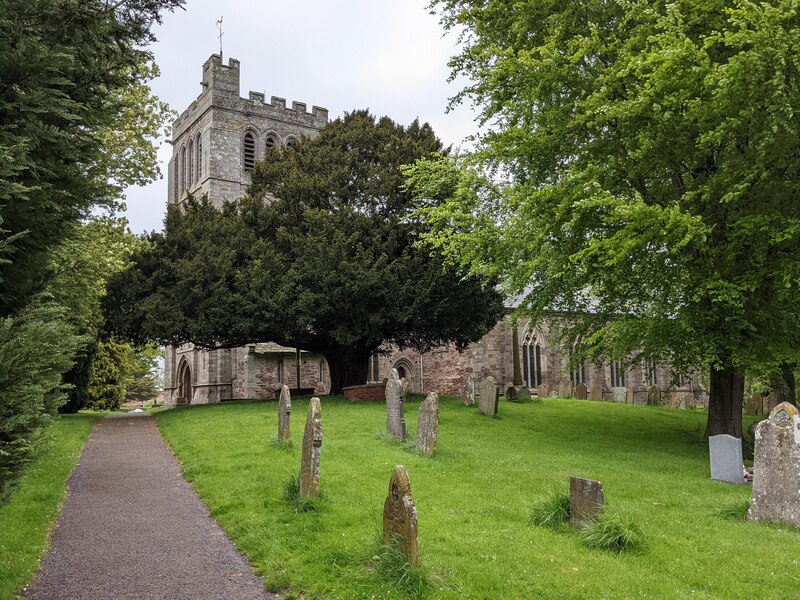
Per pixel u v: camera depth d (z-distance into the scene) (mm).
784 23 13195
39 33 7105
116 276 23938
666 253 14992
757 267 14047
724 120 13078
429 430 12836
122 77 8008
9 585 6207
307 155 26812
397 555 6293
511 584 6109
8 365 5402
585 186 14008
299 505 8516
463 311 24594
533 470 12141
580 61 16219
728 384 16391
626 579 6348
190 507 9359
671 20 13023
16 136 6363
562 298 19531
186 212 27734
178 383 46094
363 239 24172
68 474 11984
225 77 44281
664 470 13320
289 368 39312
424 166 20906
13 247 5945
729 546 7648
